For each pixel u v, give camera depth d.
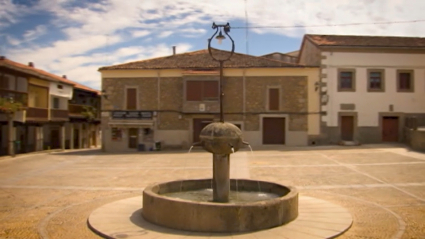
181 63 28.91
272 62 28.22
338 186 12.34
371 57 27.41
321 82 27.23
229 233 6.59
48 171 16.95
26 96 26.47
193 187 9.62
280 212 7.05
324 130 27.33
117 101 28.52
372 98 27.42
